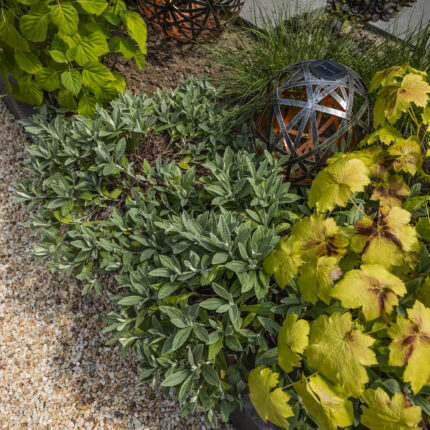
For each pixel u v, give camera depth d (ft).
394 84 5.65
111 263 6.26
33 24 6.40
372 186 6.71
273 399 4.06
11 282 7.55
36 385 6.46
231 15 9.86
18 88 8.09
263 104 6.60
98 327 7.00
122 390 6.35
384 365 4.53
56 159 7.38
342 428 4.61
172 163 6.88
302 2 10.74
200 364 5.25
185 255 5.80
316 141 6.08
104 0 6.45
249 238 5.77
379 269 4.28
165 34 10.18
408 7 10.68
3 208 8.38
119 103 7.54
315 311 5.13
